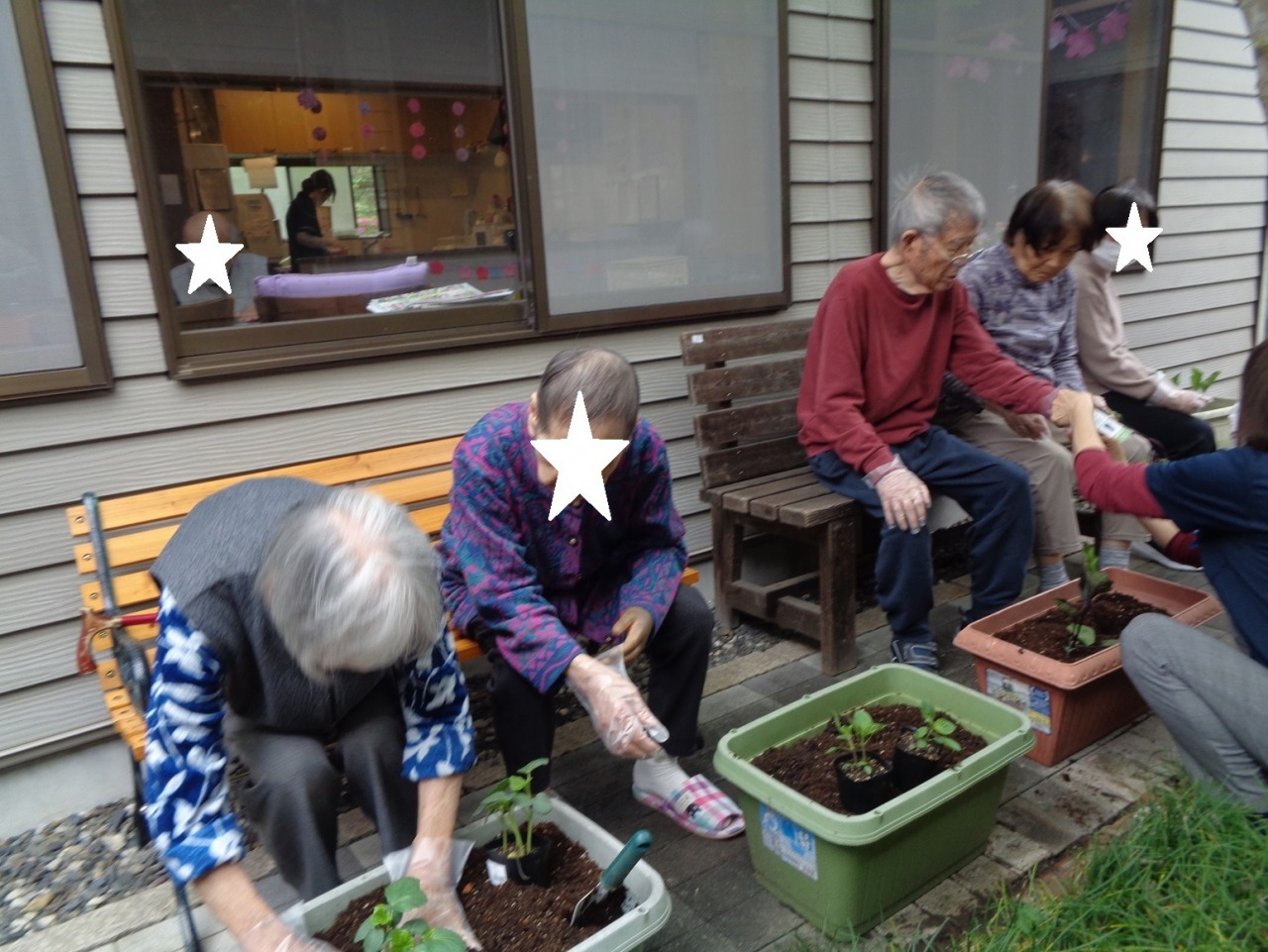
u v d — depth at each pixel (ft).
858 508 8.64
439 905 4.50
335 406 7.99
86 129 6.68
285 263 8.13
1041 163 12.99
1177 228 15.65
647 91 9.30
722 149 9.95
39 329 6.69
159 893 6.33
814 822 5.15
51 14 6.44
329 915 4.60
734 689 8.66
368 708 5.22
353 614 3.58
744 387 9.83
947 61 11.59
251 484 4.79
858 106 11.03
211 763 4.32
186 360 7.28
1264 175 17.11
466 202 8.80
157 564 4.45
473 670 9.09
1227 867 5.24
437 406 8.54
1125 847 5.53
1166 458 10.58
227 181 7.70
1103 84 13.80
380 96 8.40
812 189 10.84
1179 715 5.95
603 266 9.34
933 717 6.34
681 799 6.61
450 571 6.42
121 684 6.12
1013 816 6.52
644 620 6.09
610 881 4.51
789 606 9.24
